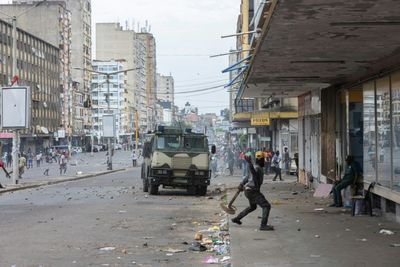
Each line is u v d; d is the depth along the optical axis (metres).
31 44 101.81
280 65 16.23
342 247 10.61
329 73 17.66
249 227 13.58
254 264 9.19
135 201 22.94
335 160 21.28
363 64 15.34
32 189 31.91
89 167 67.12
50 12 120.75
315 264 9.07
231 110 86.69
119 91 166.25
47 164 81.69
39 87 105.88
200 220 16.50
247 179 13.60
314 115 25.28
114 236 13.27
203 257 10.60
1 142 88.56
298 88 23.98
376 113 15.38
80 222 15.84
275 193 23.53
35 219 16.53
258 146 59.16
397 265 8.89
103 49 173.88
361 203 15.58
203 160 25.70
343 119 20.31
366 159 16.58
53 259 10.35
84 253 10.99
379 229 12.87
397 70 13.35
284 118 43.34
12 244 12.02
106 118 62.19
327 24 10.45
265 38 11.97
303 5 9.00
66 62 128.00
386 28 10.76
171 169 25.58
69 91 130.38
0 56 85.69
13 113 34.47
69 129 129.75
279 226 13.62
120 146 158.88
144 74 188.62
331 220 14.58
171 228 14.74
